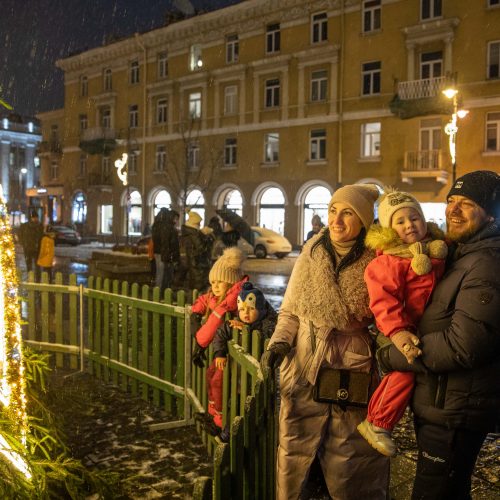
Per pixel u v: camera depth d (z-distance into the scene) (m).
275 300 12.42
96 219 42.62
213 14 33.84
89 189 42.66
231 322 3.50
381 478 2.58
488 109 24.75
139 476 3.49
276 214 32.59
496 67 24.61
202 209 35.72
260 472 2.52
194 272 10.36
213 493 1.95
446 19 25.16
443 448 2.14
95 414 4.57
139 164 39.34
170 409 4.67
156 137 37.97
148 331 4.97
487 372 2.07
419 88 26.02
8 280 2.78
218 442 3.58
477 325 1.99
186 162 32.59
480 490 3.37
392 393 2.25
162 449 3.91
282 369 2.66
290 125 31.09
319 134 30.27
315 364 2.51
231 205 34.84
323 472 2.62
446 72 24.86
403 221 2.28
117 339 5.34
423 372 2.15
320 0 29.55
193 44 35.66
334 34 29.22
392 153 27.44
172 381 4.91
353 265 2.54
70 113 45.00
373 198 2.62
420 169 26.36
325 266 2.56
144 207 38.94
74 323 5.82
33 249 14.18
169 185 37.22
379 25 27.66
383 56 27.45
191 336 4.43
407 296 2.23
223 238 12.34
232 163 34.06
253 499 2.34
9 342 2.78
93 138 40.62
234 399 3.46
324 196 30.33
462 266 2.13
